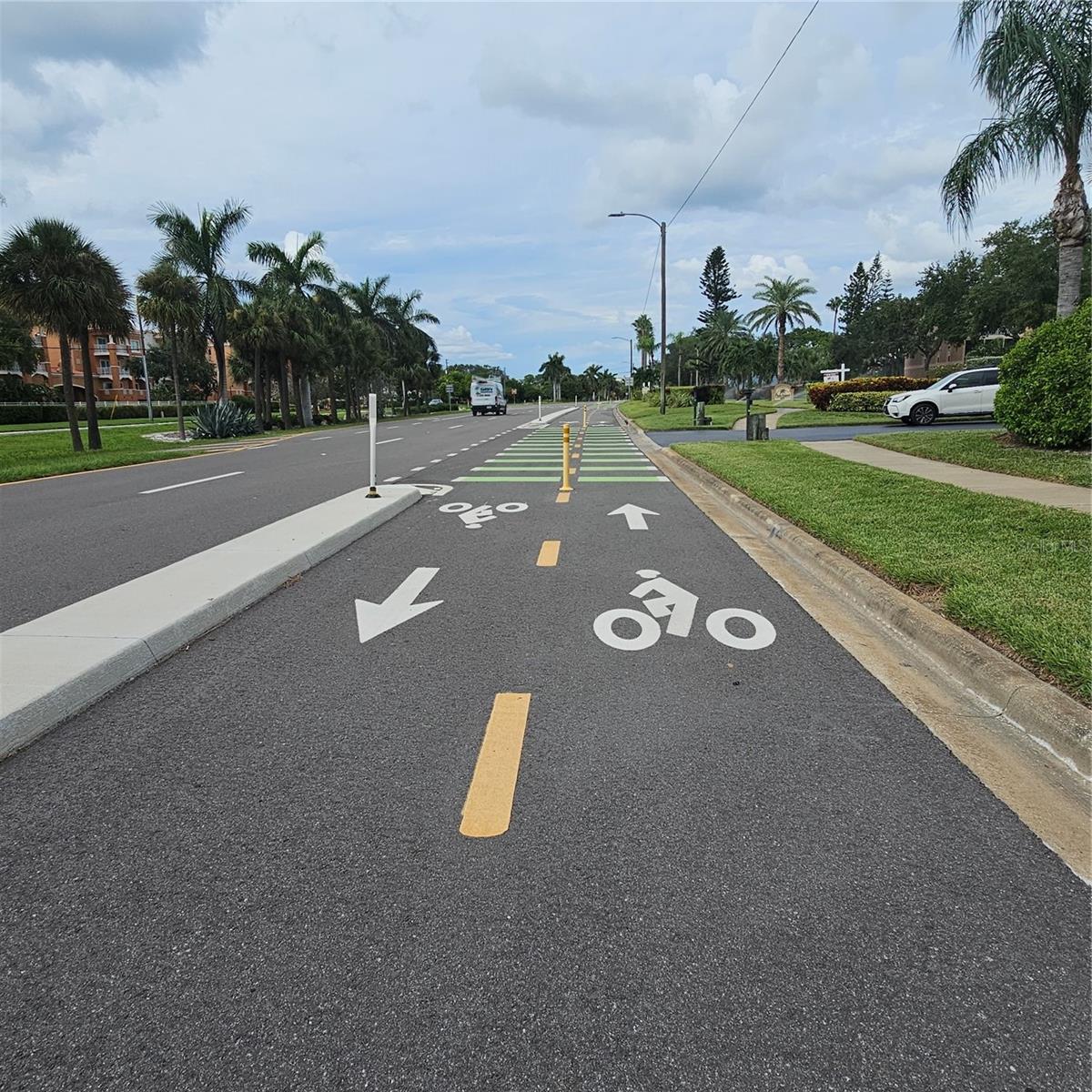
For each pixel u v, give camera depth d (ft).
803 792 10.30
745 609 18.65
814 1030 6.49
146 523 31.04
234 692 13.78
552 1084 6.01
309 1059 6.26
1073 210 45.88
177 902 8.20
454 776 10.73
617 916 7.91
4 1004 6.86
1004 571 18.34
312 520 28.84
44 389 254.27
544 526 29.96
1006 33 41.75
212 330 121.90
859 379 113.29
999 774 10.76
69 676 13.20
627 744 11.64
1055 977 7.06
